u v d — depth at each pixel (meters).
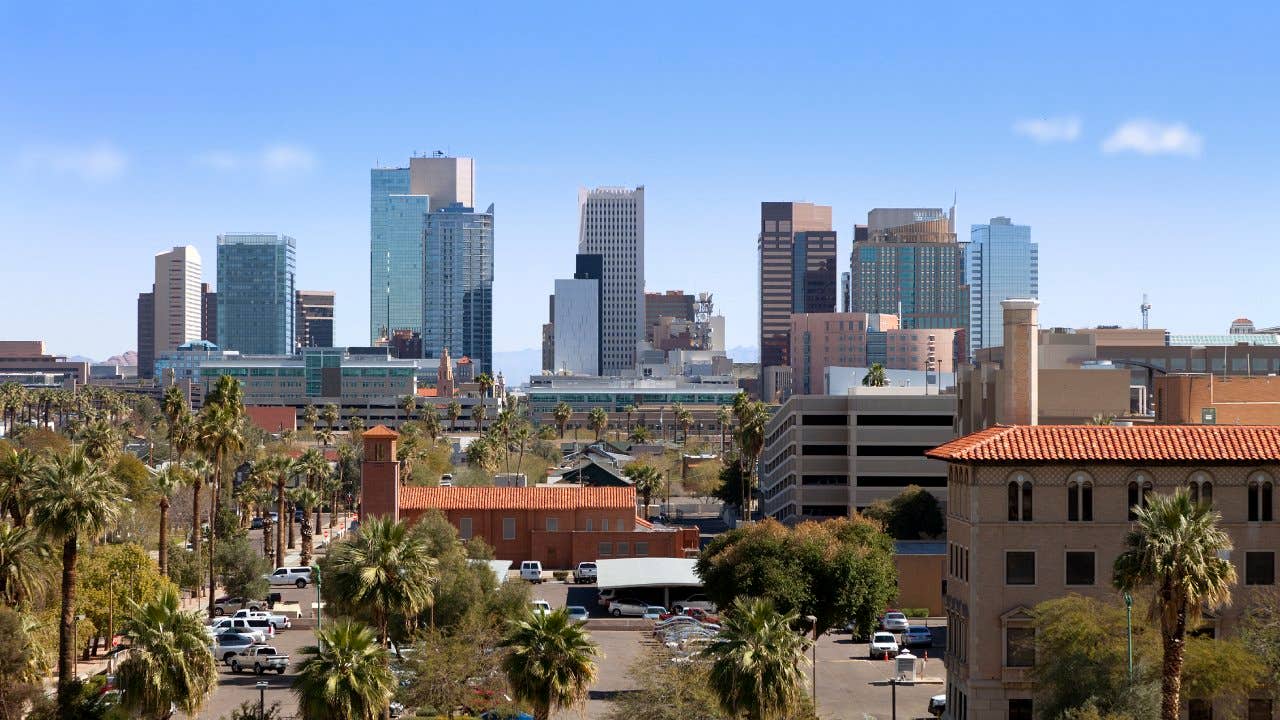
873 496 197.62
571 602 146.62
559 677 72.94
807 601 101.31
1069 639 78.50
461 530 171.38
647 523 183.75
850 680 106.44
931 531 166.50
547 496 174.12
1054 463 85.31
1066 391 146.38
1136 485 85.62
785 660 69.81
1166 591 68.69
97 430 170.38
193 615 74.12
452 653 88.69
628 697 81.44
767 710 69.44
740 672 69.31
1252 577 84.94
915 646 120.06
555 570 170.25
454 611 107.12
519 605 112.25
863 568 102.94
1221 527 85.06
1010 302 111.06
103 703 83.62
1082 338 187.75
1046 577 85.56
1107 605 81.38
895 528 166.62
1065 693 77.62
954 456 86.06
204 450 135.00
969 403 152.38
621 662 113.69
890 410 197.75
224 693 100.81
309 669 68.56
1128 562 69.88
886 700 99.06
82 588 108.94
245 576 140.00
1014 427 89.19
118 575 111.50
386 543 85.31
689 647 85.31
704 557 114.44
